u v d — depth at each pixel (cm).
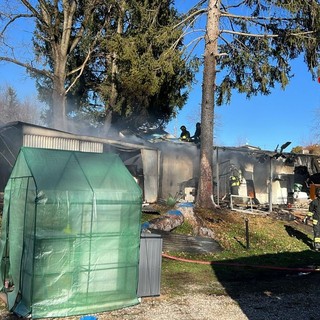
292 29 1708
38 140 1513
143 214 1446
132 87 2056
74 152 671
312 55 1689
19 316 586
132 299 669
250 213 1720
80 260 614
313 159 2350
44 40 2256
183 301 703
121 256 655
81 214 619
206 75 1720
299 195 2192
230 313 648
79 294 611
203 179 1675
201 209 1591
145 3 1928
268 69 1769
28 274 589
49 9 2083
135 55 1836
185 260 1041
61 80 2070
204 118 1709
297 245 1353
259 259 1132
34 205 589
